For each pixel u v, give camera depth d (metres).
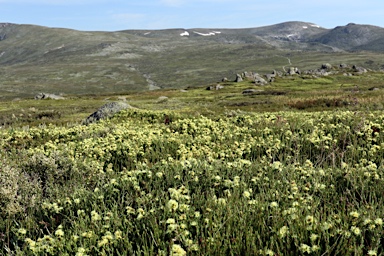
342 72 127.75
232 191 5.79
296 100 41.78
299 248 3.72
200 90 105.62
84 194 6.18
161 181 6.44
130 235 4.54
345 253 3.75
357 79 108.25
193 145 10.79
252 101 51.50
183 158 8.67
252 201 4.84
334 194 5.64
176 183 6.30
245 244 4.14
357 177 6.09
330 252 3.73
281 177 6.33
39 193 7.02
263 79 113.31
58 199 6.06
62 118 36.41
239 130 12.66
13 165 8.73
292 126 12.33
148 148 10.50
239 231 4.25
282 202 4.96
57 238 4.34
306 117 14.87
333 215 4.48
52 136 15.13
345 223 4.14
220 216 4.60
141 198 5.45
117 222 4.67
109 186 6.05
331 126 11.41
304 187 5.42
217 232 4.11
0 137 14.67
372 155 8.03
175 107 48.38
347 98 36.12
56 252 4.20
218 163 7.38
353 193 5.46
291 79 113.31
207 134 12.80
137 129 16.12
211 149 9.91
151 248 3.95
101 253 3.95
